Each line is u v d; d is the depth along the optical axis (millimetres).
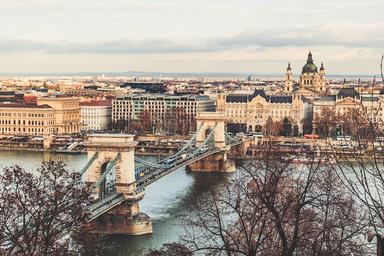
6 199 127812
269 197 105250
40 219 130000
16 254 120125
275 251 109000
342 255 92875
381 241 63219
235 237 127250
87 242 139750
